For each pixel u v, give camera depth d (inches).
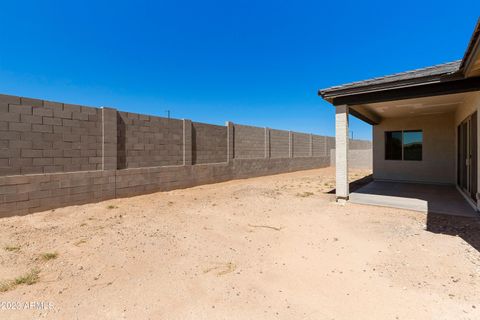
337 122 292.4
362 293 109.1
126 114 319.6
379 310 97.2
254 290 112.9
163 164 369.7
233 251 157.3
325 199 317.1
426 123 422.0
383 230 192.1
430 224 203.9
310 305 101.4
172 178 380.5
